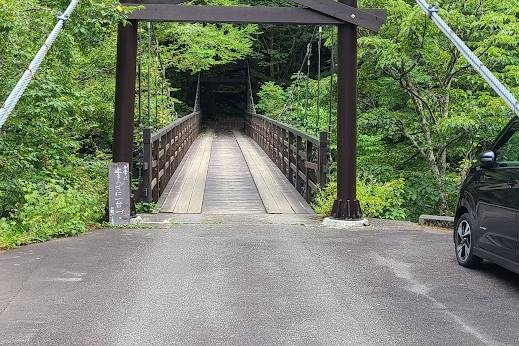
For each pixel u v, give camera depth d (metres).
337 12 7.24
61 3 6.85
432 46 9.32
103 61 10.52
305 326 3.68
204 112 38.84
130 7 6.86
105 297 4.27
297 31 29.53
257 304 4.13
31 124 7.62
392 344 3.39
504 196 4.55
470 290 4.54
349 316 3.88
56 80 7.57
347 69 7.44
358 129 10.54
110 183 7.25
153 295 4.33
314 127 14.03
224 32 21.80
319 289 4.53
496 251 4.67
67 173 8.04
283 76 30.70
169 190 10.59
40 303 4.12
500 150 5.12
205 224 7.50
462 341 3.44
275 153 14.88
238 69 35.16
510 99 4.31
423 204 10.19
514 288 4.60
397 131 10.56
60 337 3.47
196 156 16.81
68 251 5.75
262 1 25.03
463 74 9.93
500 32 8.61
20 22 6.46
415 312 3.97
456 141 10.12
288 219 7.97
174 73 29.97
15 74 6.92
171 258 5.55
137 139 10.23
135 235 6.67
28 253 5.62
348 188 7.57
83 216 6.96
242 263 5.38
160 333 3.54
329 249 6.04
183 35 17.97
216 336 3.50
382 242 6.43
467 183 5.33
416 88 10.12
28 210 6.49
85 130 10.43
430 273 5.06
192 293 4.39
